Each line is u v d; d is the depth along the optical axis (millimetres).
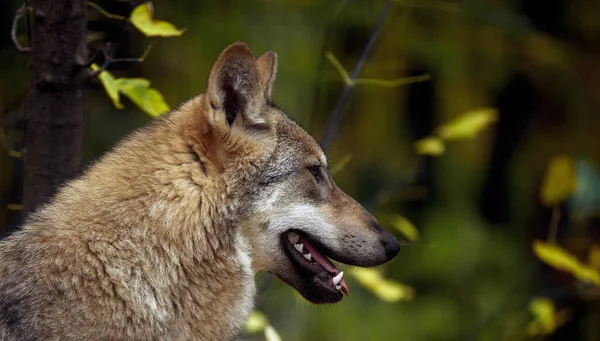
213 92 6801
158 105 7941
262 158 7129
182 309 6879
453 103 17188
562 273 15898
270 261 7391
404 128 17531
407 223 10172
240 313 7355
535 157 18281
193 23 14586
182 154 6922
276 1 15297
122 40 8750
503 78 17578
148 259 6672
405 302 15992
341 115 11617
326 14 15297
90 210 6691
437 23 16984
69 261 6492
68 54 7562
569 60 17969
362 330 15055
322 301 7688
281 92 15047
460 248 16625
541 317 11117
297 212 7383
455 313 15828
